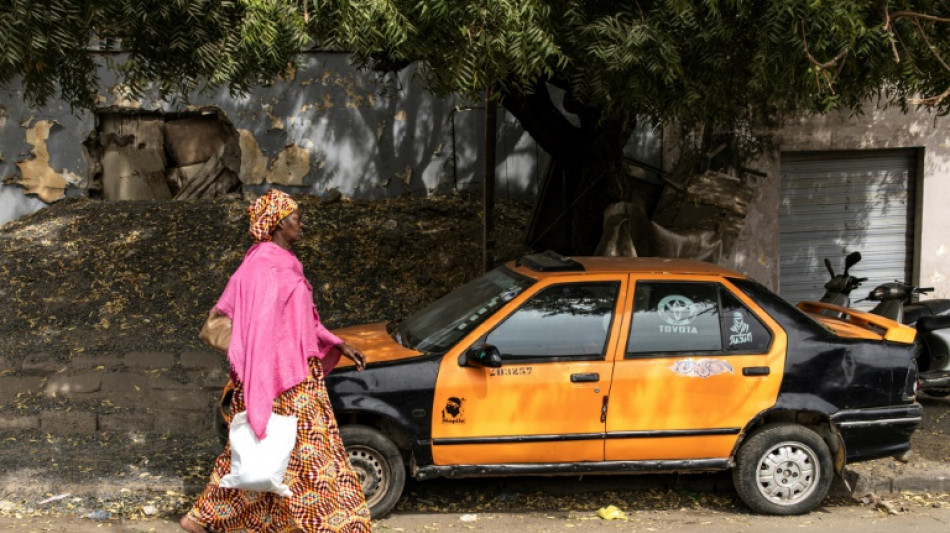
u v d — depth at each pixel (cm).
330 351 491
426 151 1327
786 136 1154
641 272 600
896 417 599
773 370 587
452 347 575
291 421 432
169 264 1069
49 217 1226
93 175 1306
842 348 598
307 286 452
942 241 1199
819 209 1198
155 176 1324
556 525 580
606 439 575
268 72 616
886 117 1162
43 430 728
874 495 642
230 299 448
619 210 968
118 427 737
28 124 1290
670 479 657
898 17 625
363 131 1320
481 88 684
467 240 1182
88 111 1287
